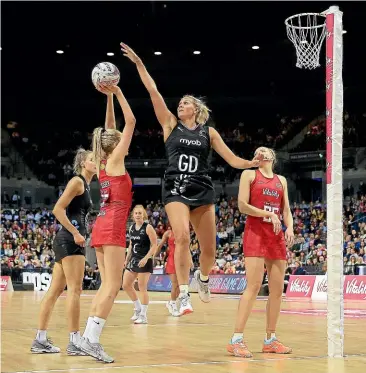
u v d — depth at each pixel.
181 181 5.74
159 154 31.86
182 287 5.81
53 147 32.44
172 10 24.42
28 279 23.58
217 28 25.69
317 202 26.94
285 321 9.93
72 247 6.03
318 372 4.92
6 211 29.05
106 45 27.25
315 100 30.44
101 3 23.67
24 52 28.00
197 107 5.93
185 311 5.78
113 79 5.74
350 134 28.45
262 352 6.23
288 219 6.35
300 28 7.56
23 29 25.70
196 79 30.41
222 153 6.01
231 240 26.88
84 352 5.62
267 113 31.58
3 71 29.88
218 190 30.72
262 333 8.12
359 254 21.08
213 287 21.56
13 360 5.60
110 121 6.44
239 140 31.53
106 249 5.70
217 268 22.78
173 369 5.07
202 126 5.95
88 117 32.81
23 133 32.28
